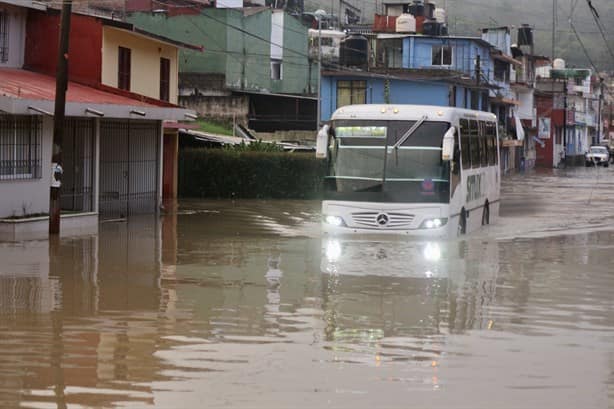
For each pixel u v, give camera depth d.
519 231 30.16
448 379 10.79
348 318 14.23
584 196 51.69
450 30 105.50
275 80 66.25
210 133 55.62
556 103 117.06
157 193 36.09
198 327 13.43
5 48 32.91
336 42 74.38
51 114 25.86
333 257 21.55
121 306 15.04
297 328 13.45
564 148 121.44
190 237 26.41
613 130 168.88
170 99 42.72
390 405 9.75
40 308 14.80
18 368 11.05
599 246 25.06
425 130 24.95
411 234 24.72
